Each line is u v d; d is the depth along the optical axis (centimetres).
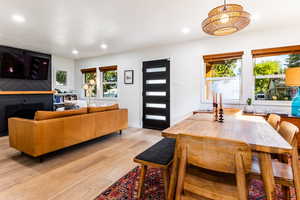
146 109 470
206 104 383
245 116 226
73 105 518
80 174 205
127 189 175
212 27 168
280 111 313
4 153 272
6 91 413
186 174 117
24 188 175
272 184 105
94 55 552
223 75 371
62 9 238
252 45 330
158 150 166
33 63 475
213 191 99
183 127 158
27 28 309
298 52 294
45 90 519
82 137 287
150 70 457
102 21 281
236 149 85
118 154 271
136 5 229
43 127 229
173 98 423
